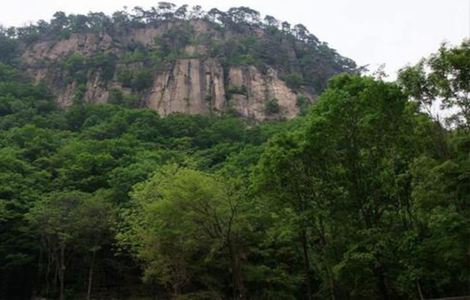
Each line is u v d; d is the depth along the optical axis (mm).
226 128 85062
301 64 142375
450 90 21078
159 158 62031
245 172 44344
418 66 22312
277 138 28438
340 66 152250
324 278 32312
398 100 23594
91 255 50062
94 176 56250
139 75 123312
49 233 45688
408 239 22984
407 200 24906
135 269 50750
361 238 24688
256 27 160375
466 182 20188
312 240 32031
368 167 25953
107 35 149500
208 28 154500
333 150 26531
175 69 125562
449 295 31172
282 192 28250
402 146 24859
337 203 26609
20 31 152875
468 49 20359
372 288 28297
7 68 123438
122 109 97938
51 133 78250
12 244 49250
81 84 122312
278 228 30156
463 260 22297
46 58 136875
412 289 28828
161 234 33156
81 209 45469
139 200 36656
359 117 25062
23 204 50500
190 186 31203
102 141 70562
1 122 86312
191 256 35906
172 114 99500
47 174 57594
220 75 124750
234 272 33156
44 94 112000
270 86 123312
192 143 81688
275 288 37688
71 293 49875
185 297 35875
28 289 51938
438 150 22125
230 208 31438
